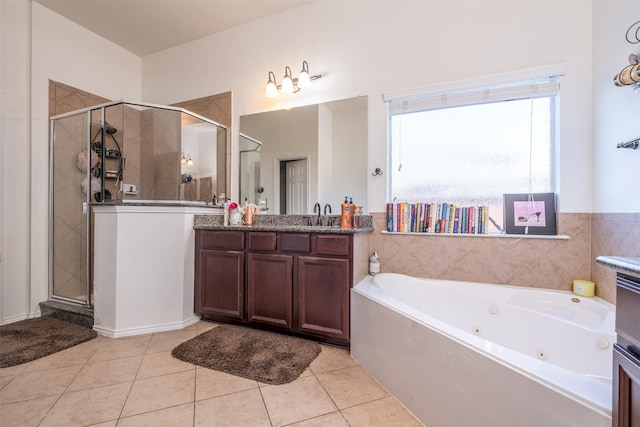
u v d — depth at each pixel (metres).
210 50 3.14
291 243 2.08
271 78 2.83
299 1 2.65
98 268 2.24
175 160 2.93
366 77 2.46
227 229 2.32
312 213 2.62
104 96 3.20
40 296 2.69
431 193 2.32
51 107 2.78
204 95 3.17
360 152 2.47
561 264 1.92
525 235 1.98
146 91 3.50
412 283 2.09
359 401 1.43
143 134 2.86
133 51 3.45
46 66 2.74
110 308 2.17
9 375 1.63
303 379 1.61
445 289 1.99
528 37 2.00
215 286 2.36
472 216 2.12
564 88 1.92
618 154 1.59
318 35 2.64
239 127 2.98
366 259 2.27
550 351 1.52
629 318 0.69
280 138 2.78
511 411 0.93
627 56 1.52
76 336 2.13
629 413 0.67
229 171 3.00
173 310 2.31
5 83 2.50
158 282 2.27
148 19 2.90
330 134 2.58
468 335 1.15
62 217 2.74
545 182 2.03
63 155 2.76
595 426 0.73
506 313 1.74
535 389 0.87
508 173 2.12
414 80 2.30
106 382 1.56
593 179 1.84
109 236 2.19
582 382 0.84
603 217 1.72
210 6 2.72
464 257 2.13
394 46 2.37
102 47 3.19
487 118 2.17
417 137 2.36
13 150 2.54
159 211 2.29
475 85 2.12
